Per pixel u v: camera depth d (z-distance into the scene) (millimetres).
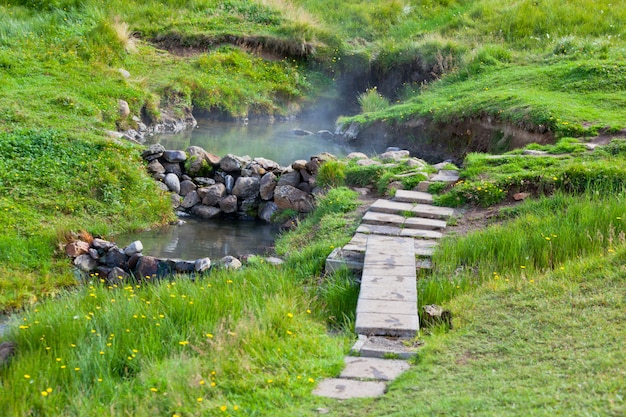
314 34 23375
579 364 5848
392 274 8320
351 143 17875
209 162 13984
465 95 17219
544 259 8820
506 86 17078
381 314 7289
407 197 11453
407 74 21906
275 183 13438
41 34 19984
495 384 5684
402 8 24969
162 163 14070
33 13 22016
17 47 18828
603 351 6035
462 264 9141
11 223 11180
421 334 7152
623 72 16125
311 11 25094
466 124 15859
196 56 22141
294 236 11422
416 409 5309
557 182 10930
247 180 13477
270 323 6988
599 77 16109
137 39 22188
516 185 11195
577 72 16609
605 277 7727
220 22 23625
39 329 7465
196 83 20062
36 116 14922
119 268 10406
